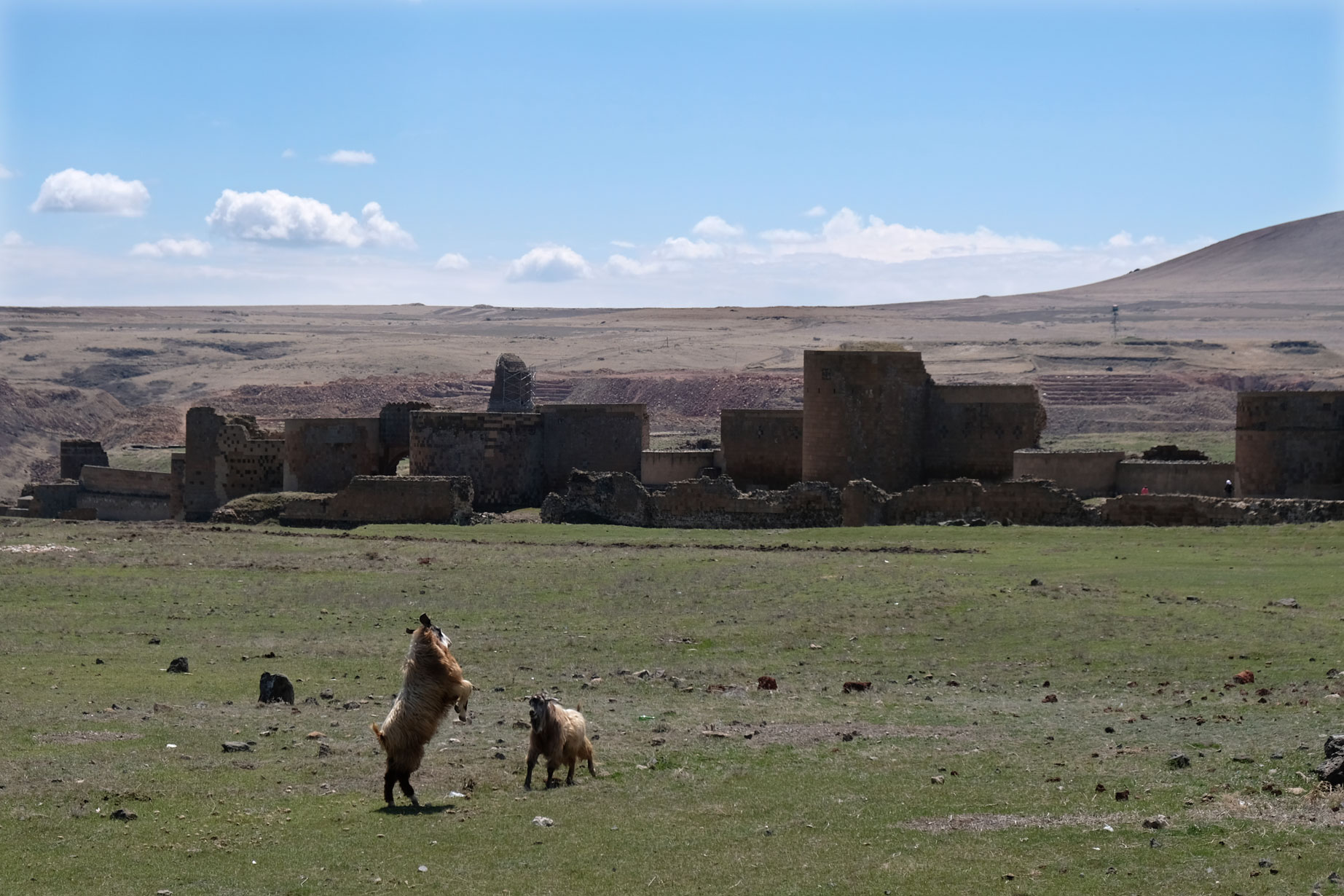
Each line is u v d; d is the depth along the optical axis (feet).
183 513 323.37
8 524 278.05
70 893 67.67
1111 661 124.67
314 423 325.01
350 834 76.59
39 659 133.18
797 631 144.05
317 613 162.61
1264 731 95.40
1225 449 522.88
